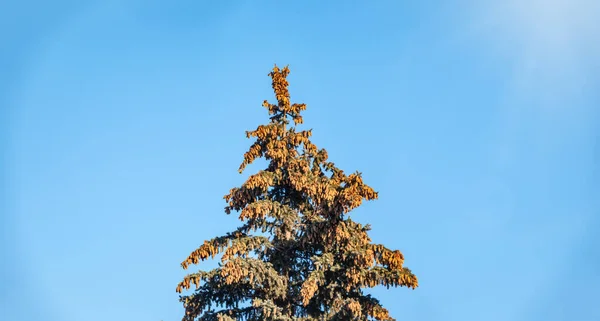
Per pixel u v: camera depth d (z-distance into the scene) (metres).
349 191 27.09
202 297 27.84
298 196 30.12
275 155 29.59
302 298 28.19
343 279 27.55
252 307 28.16
